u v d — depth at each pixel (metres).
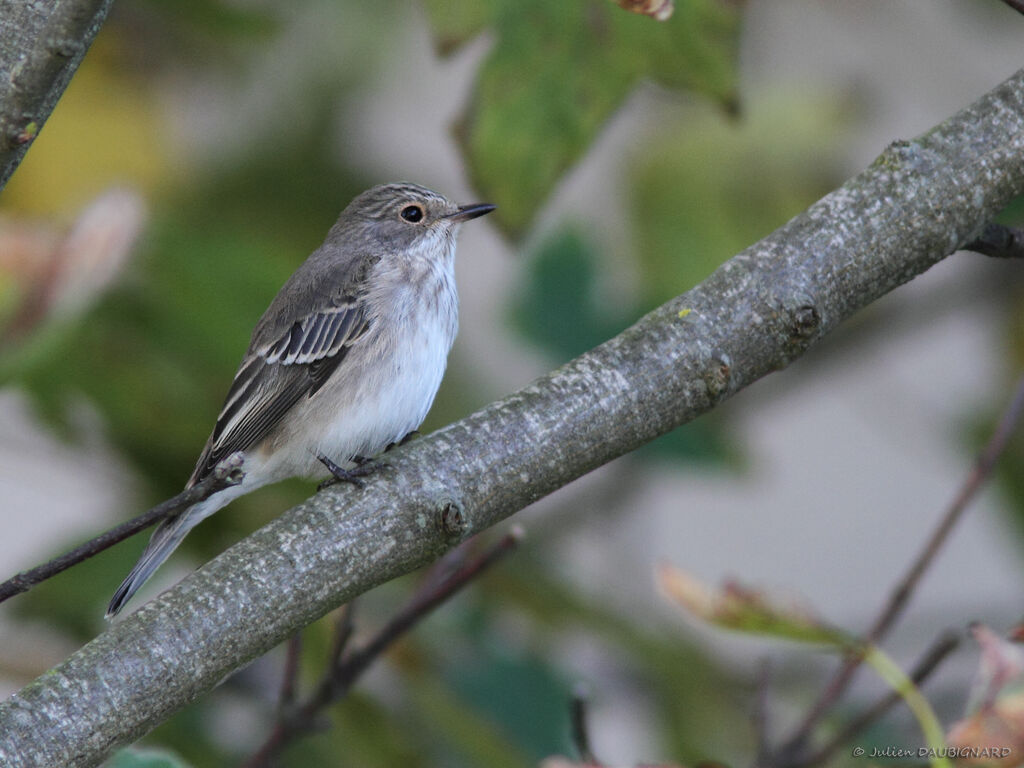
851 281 6.92
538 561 11.91
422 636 10.87
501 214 8.65
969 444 12.88
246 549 6.38
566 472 6.75
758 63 13.45
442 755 10.53
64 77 6.29
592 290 12.20
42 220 9.45
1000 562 15.03
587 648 11.88
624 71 8.56
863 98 13.48
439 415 12.73
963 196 7.01
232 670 6.23
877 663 6.52
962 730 6.20
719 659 11.80
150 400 11.12
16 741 5.77
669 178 12.76
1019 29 13.29
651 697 11.38
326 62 13.43
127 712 5.95
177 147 13.16
